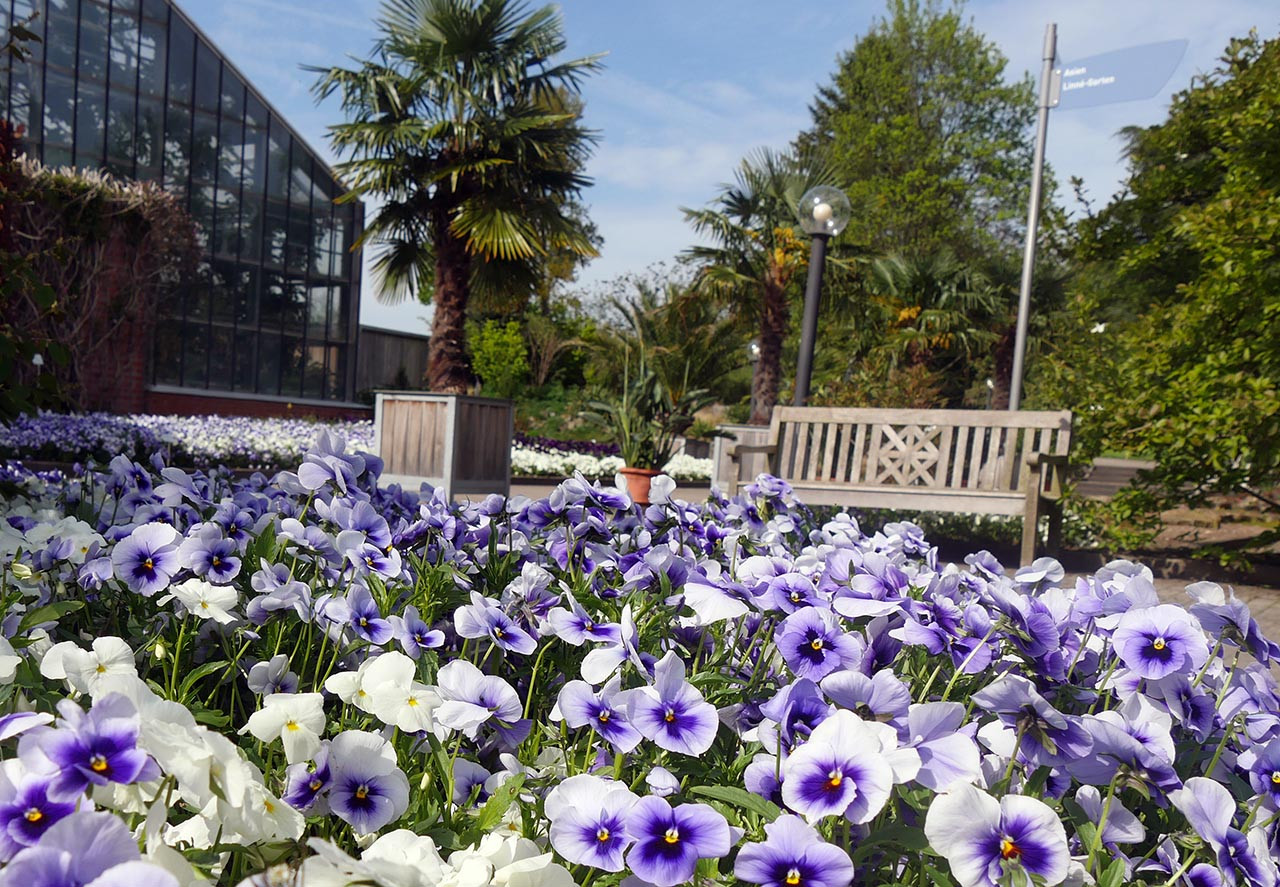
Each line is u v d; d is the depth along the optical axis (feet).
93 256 59.26
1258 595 20.38
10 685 3.81
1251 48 26.43
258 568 6.08
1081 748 3.69
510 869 3.05
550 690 5.47
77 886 2.15
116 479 8.64
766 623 5.32
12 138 17.81
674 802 3.88
